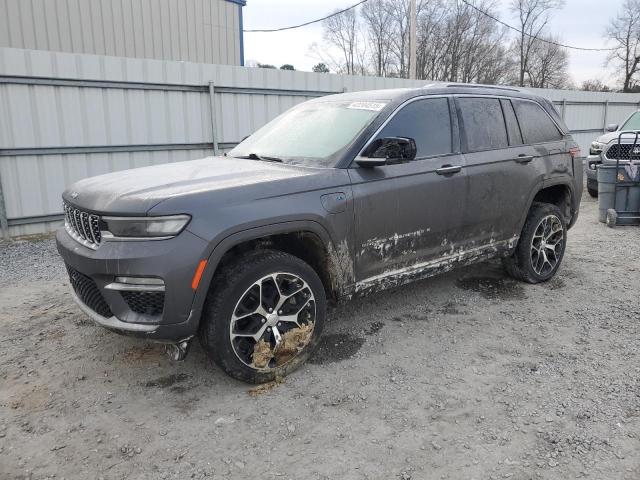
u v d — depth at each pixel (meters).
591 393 3.39
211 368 3.75
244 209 3.27
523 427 3.05
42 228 8.30
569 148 5.60
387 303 4.96
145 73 8.74
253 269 3.31
